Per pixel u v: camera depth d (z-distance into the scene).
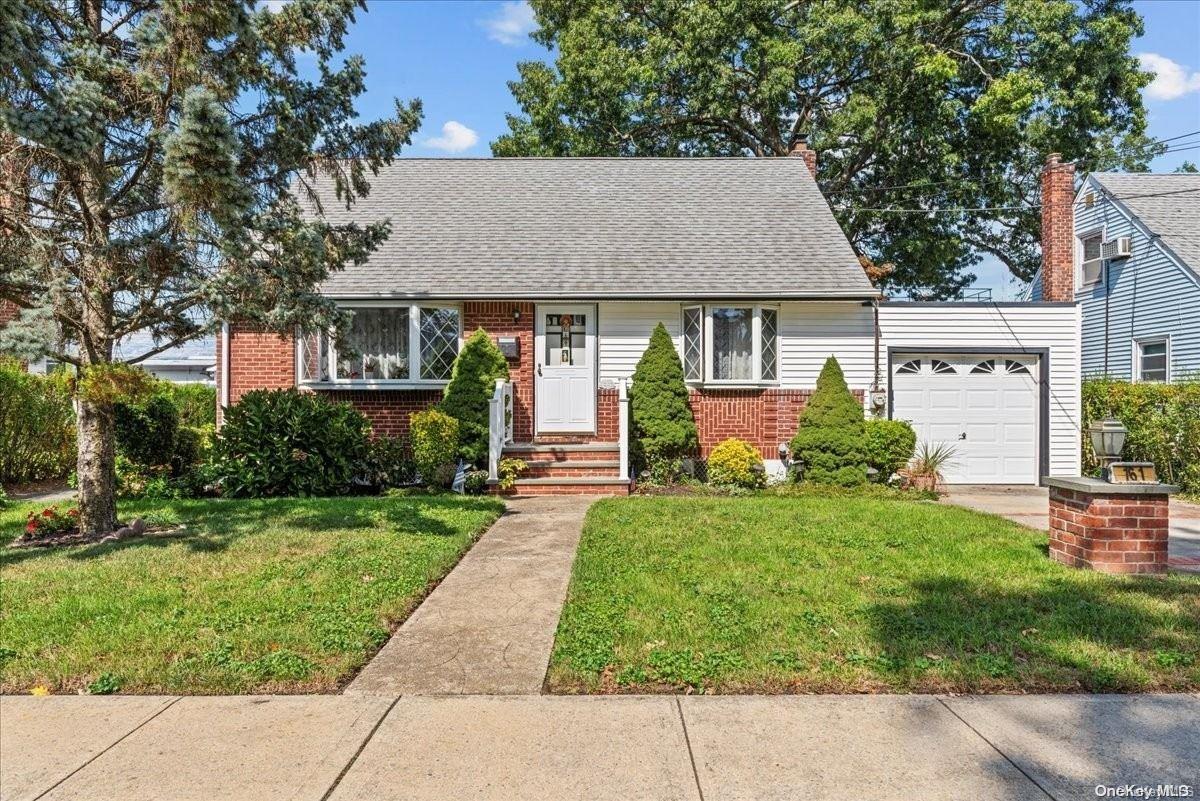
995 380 12.94
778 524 7.88
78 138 5.67
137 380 6.88
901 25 19.94
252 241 6.95
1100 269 18.17
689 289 11.80
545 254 12.62
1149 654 4.18
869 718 3.46
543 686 3.83
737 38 21.62
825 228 13.47
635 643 4.32
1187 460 11.37
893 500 10.09
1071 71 20.31
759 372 12.18
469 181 14.91
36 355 6.16
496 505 9.16
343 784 2.91
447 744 3.23
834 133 21.27
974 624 4.61
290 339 11.41
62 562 6.11
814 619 4.71
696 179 15.19
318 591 5.29
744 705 3.60
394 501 9.32
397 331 12.06
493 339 12.05
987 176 23.47
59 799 2.80
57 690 3.77
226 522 7.88
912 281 26.09
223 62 6.63
